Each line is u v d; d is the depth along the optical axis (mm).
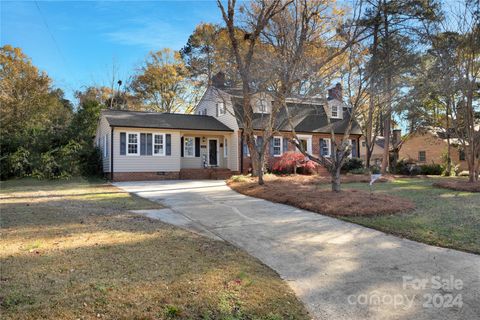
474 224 7285
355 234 6898
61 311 3215
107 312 3254
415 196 11539
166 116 23641
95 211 9055
